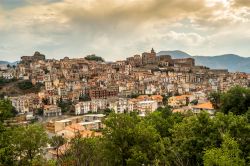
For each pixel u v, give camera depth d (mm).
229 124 51625
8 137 46406
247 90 85000
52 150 92812
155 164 50312
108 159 54250
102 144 55219
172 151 52312
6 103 47781
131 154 52438
